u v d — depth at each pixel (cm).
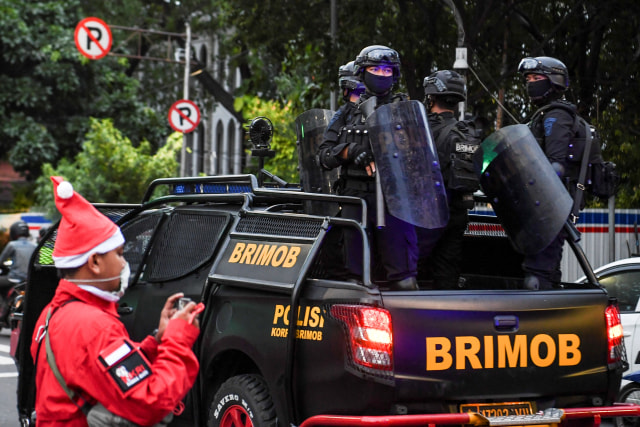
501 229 655
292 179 2134
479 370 500
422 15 1697
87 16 3406
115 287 340
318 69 1764
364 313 480
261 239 558
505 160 540
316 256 518
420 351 486
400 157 516
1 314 1442
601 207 1644
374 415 478
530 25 1722
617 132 1534
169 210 654
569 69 1741
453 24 1691
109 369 318
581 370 531
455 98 574
